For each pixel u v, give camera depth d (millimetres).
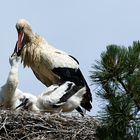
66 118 14453
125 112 10125
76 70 17766
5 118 13961
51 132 14016
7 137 13789
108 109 10188
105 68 10617
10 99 15758
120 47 10672
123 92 10430
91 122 14305
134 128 10000
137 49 10633
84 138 13953
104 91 10508
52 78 17844
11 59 16031
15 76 15742
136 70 10578
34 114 14227
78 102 16141
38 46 17906
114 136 10008
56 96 15859
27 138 13797
